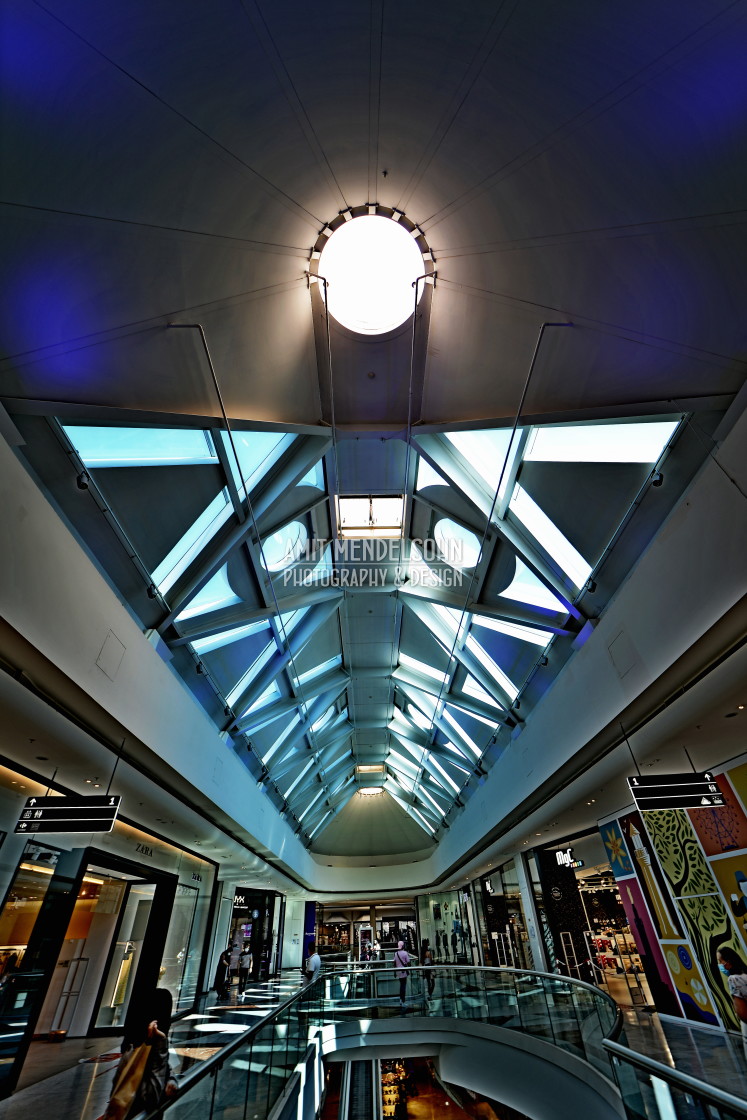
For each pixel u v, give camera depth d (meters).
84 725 6.20
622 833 11.48
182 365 5.04
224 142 3.79
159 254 4.18
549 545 8.00
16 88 3.05
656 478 6.04
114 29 2.99
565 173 3.93
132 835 10.75
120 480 6.04
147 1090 3.74
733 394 4.93
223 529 7.79
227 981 15.57
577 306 4.74
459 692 14.50
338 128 4.04
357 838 32.53
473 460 7.75
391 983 12.79
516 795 12.38
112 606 6.27
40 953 7.43
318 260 5.10
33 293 3.92
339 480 9.16
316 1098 9.43
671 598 5.80
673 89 3.30
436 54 3.50
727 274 4.06
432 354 5.85
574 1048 7.51
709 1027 8.66
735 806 8.49
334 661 15.70
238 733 12.34
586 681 8.14
